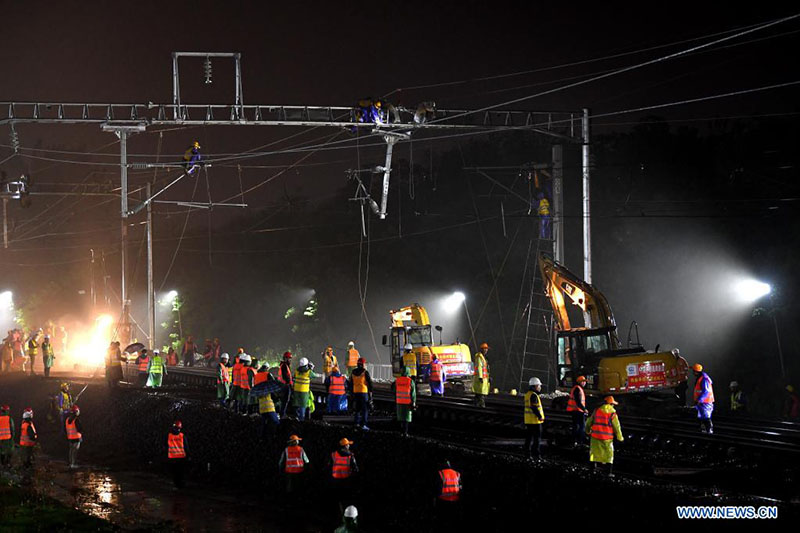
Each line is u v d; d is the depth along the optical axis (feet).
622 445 71.77
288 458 72.74
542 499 53.47
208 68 110.11
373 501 68.13
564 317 105.60
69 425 98.32
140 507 75.51
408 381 75.87
